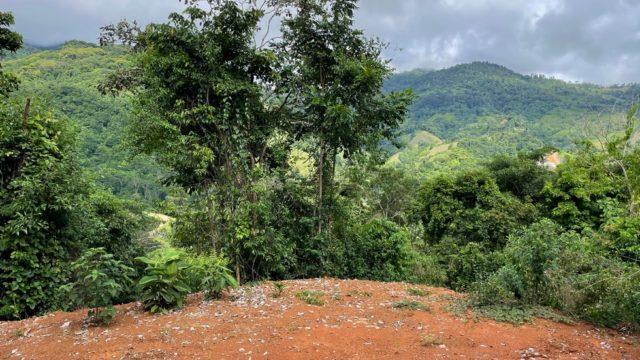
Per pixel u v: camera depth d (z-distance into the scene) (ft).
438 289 27.37
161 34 30.40
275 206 34.63
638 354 17.21
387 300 22.89
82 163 29.58
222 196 31.40
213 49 30.68
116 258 32.78
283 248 32.17
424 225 72.49
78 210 26.96
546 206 65.57
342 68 34.71
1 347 16.67
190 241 32.60
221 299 22.00
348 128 34.68
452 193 68.08
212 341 16.25
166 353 15.17
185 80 30.60
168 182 33.63
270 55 32.81
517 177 72.69
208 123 31.91
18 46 42.39
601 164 30.27
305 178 37.63
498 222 58.80
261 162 35.94
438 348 16.39
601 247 26.13
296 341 16.31
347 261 38.24
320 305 21.26
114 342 16.19
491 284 22.06
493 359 15.69
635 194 26.32
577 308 21.59
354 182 42.16
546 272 22.41
